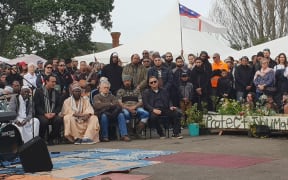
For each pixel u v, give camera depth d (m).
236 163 8.12
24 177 6.95
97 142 11.56
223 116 12.45
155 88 12.20
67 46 31.42
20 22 34.53
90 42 33.56
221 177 7.01
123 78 12.42
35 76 13.31
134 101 12.30
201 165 7.98
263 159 8.52
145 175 7.20
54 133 11.63
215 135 12.51
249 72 14.05
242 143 10.70
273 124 11.78
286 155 8.98
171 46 18.52
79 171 7.42
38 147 7.47
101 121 11.76
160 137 12.12
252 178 6.92
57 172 7.36
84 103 11.84
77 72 14.33
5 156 7.59
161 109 12.08
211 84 14.10
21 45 30.56
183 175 7.20
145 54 13.73
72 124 11.51
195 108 12.83
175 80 13.24
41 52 30.98
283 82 12.99
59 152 9.68
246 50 19.11
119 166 7.82
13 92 11.21
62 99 11.88
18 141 7.68
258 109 12.19
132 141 11.62
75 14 31.75
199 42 18.89
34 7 31.86
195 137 12.14
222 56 18.70
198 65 13.64
